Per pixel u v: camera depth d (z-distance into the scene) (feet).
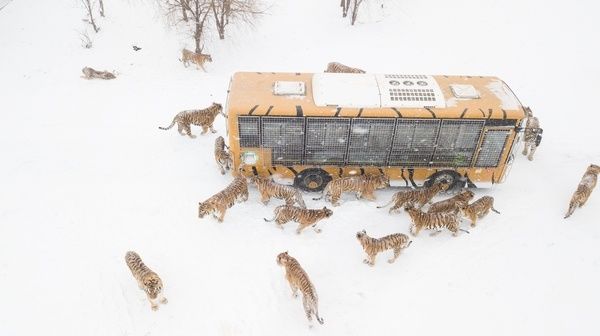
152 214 34.17
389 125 33.19
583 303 28.96
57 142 41.50
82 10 61.98
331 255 31.42
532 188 37.63
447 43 58.18
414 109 32.65
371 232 33.17
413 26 61.00
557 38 57.41
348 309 28.14
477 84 36.09
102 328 26.89
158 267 30.19
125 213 34.19
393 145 34.24
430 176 36.04
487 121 33.04
